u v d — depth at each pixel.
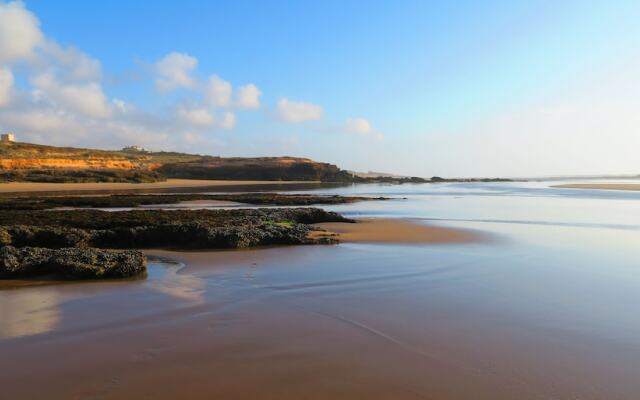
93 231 17.58
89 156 119.25
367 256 14.41
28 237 16.62
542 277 11.35
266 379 5.70
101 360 6.31
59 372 5.95
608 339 7.07
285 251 15.52
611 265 12.88
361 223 24.25
